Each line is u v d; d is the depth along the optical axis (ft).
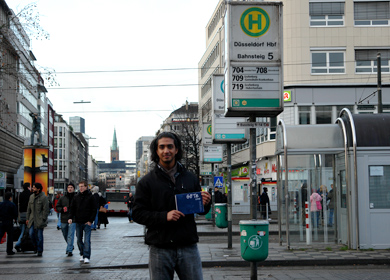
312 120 125.70
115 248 54.65
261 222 26.37
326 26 126.93
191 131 184.65
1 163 121.19
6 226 48.44
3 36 72.33
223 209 52.95
